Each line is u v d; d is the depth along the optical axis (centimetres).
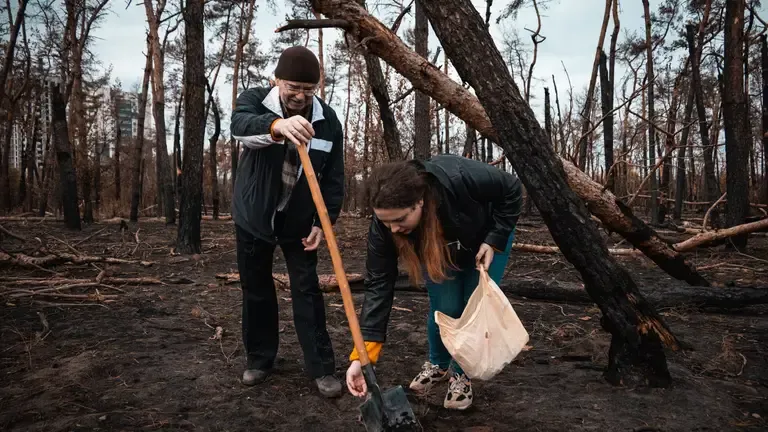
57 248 866
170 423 259
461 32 276
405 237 241
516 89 282
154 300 527
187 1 782
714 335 396
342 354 366
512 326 237
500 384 304
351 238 1082
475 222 247
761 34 925
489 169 246
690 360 338
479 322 236
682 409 264
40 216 1786
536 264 749
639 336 289
